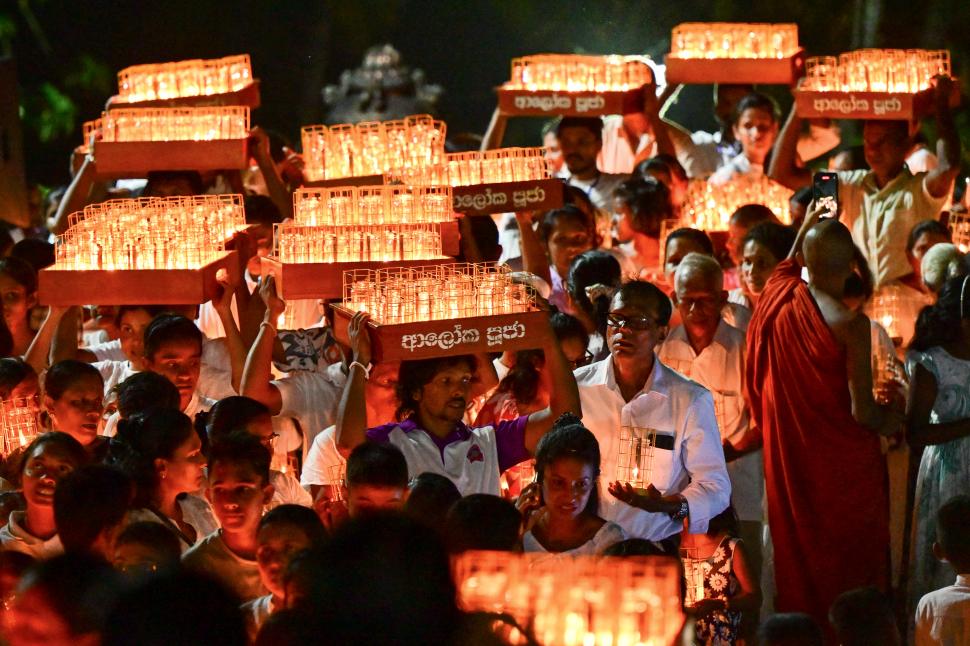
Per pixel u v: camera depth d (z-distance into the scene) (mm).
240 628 10297
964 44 52438
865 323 23062
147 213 24859
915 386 23891
